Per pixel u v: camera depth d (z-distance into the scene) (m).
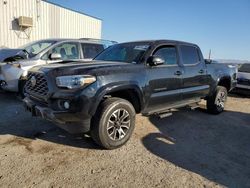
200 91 5.82
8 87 6.74
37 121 5.05
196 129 5.24
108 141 3.76
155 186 2.93
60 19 17.58
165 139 4.51
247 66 10.62
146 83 4.24
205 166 3.54
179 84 5.07
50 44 7.25
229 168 3.53
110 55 5.04
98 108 3.66
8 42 14.62
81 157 3.56
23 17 14.63
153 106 4.60
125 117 3.96
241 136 5.00
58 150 3.76
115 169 3.27
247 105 8.47
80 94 3.36
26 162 3.33
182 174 3.25
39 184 2.84
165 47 4.95
